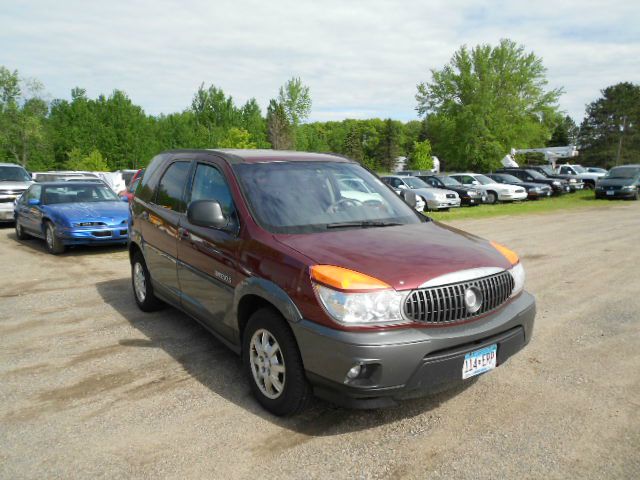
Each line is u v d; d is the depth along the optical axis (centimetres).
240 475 288
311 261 325
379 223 407
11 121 5488
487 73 4309
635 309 598
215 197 435
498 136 4406
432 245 358
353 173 477
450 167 4791
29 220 1149
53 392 395
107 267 888
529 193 2555
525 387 395
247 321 379
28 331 539
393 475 287
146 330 538
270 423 345
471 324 323
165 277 514
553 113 4447
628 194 2425
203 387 402
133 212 598
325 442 321
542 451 308
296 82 5641
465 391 389
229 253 388
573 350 470
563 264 871
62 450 315
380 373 295
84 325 557
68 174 1767
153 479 286
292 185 424
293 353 328
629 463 295
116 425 344
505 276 350
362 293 299
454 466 295
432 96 4519
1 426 345
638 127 8762
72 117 5516
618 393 383
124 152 5566
